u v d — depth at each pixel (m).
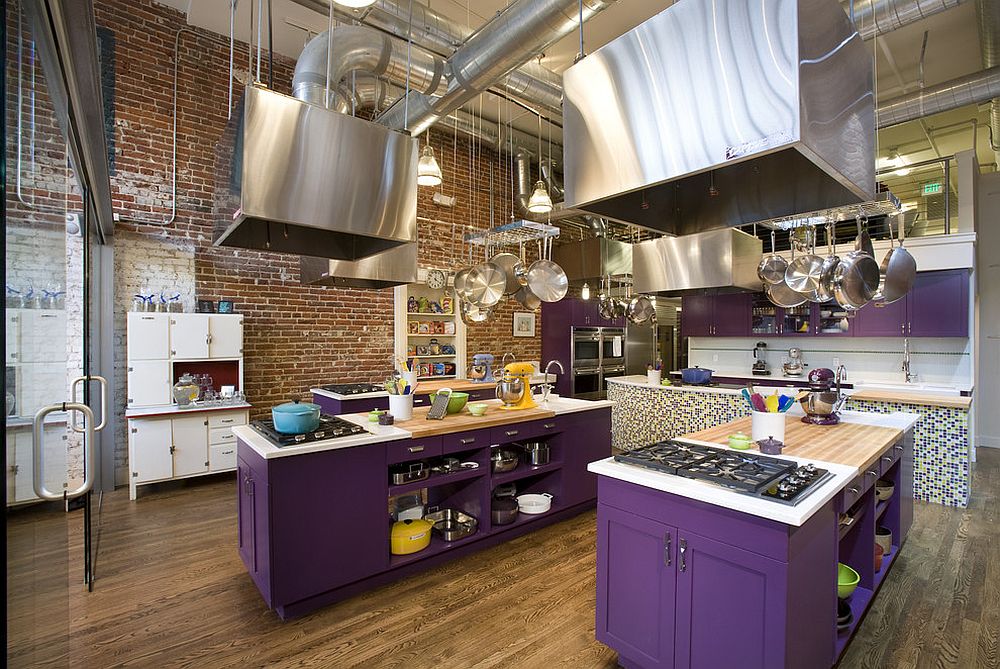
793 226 3.73
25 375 1.31
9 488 1.17
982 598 2.62
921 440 4.26
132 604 2.53
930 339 5.51
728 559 1.64
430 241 6.62
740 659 1.60
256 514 2.51
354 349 5.87
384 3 3.15
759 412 2.43
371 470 2.66
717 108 1.33
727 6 1.31
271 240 2.55
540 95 4.27
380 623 2.37
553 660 2.10
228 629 2.32
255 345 5.15
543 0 2.82
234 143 1.89
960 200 5.11
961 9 3.94
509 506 3.38
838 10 1.38
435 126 6.29
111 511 3.87
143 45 4.50
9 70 1.17
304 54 2.60
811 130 1.25
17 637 1.24
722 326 6.91
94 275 4.25
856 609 2.33
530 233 3.85
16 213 1.22
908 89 5.16
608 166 1.60
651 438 5.80
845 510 1.97
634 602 1.92
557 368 7.62
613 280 7.26
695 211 2.13
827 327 5.93
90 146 2.52
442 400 3.24
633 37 1.51
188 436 4.34
